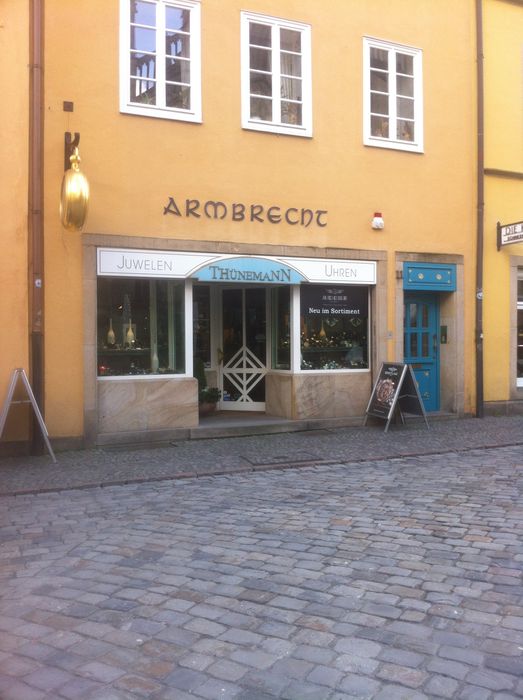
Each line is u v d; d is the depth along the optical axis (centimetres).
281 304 1173
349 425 1156
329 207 1132
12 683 337
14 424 907
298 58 1123
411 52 1212
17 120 908
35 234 912
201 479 792
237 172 1060
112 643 378
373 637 379
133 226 988
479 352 1261
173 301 1043
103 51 970
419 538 552
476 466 843
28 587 463
